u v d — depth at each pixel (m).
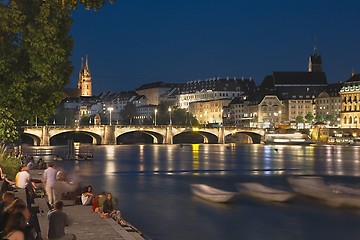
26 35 40.94
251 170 109.88
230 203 57.69
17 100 43.84
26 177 38.81
